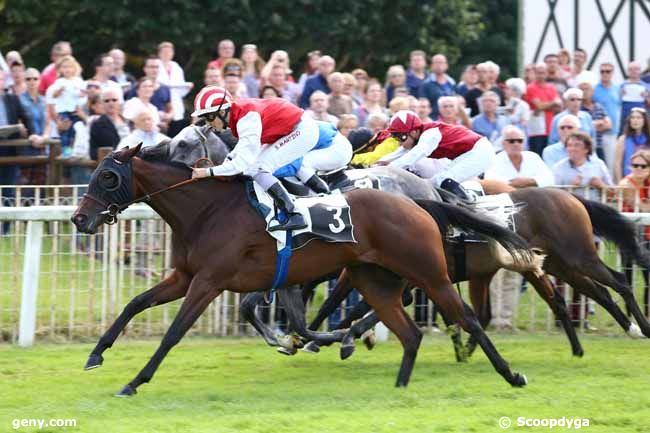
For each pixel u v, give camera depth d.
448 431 8.06
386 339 12.25
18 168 15.05
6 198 12.07
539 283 11.32
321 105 14.55
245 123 9.50
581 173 13.69
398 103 13.84
